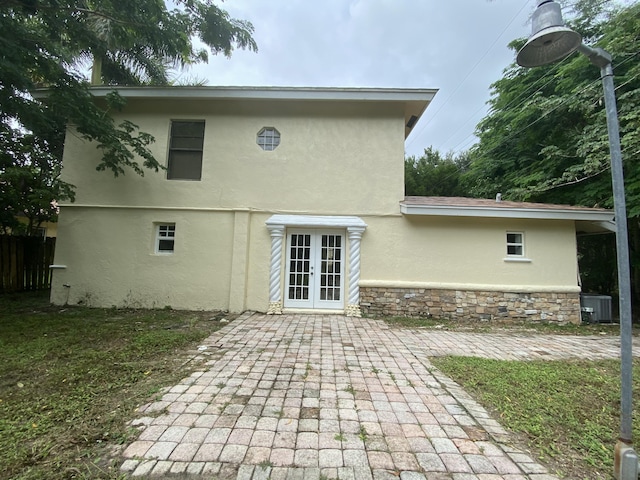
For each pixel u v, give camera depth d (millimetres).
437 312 7660
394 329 6508
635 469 2096
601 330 6996
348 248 7863
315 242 8008
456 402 3262
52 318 6680
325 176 8094
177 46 7617
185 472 2143
